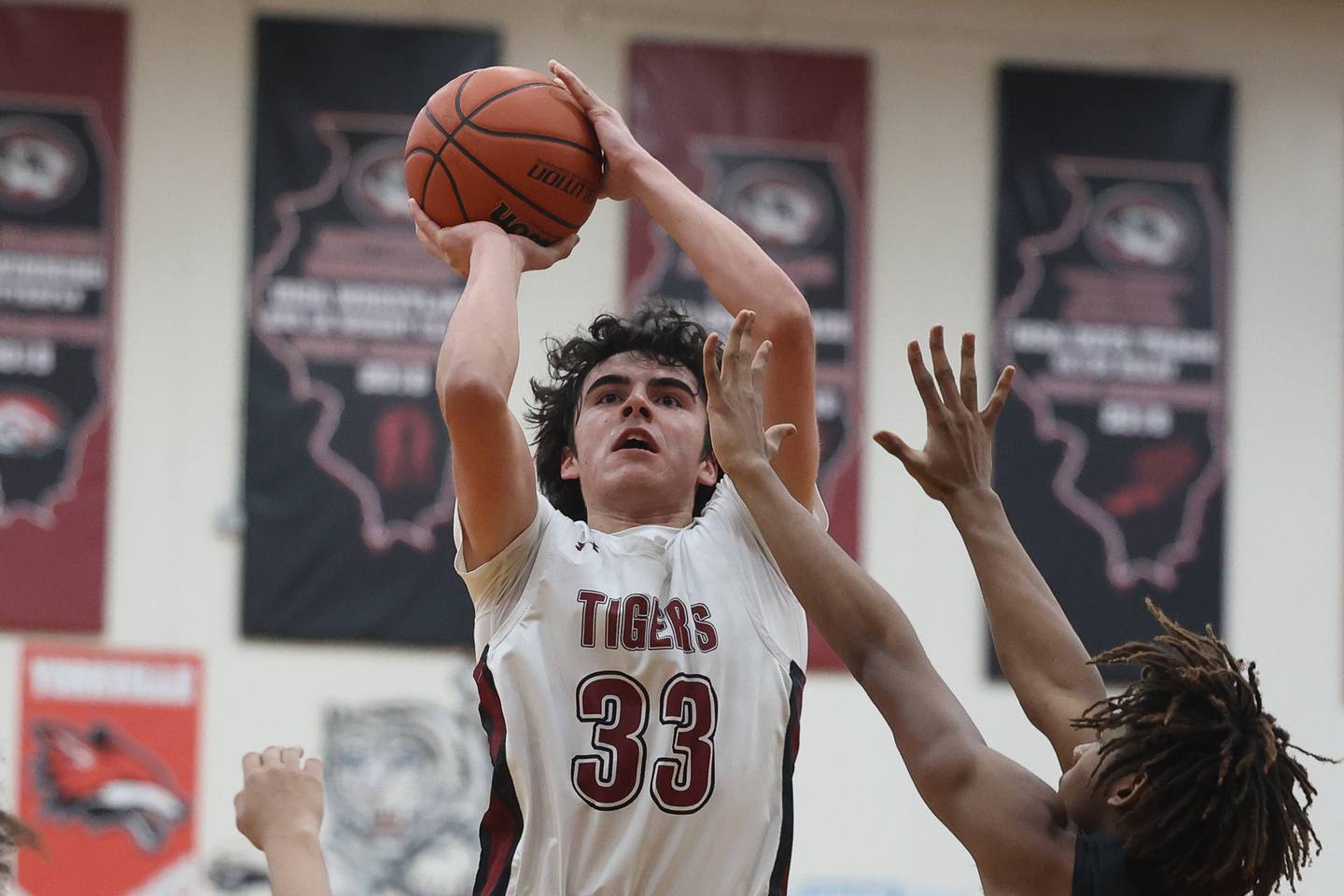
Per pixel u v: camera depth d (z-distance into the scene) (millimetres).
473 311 3334
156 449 11055
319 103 11328
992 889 2930
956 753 3018
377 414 11172
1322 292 11898
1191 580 11492
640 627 3244
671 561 3383
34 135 11195
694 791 3127
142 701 10805
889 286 11578
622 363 3688
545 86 3725
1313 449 11742
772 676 3273
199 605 10938
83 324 11109
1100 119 11820
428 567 11078
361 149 11312
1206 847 2752
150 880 10641
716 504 3525
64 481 10969
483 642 3338
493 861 3143
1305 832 2842
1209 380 11695
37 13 11273
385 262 11273
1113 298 11688
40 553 10891
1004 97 11773
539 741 3168
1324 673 11547
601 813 3115
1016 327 11609
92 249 11148
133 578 10938
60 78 11250
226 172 11273
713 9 11695
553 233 3668
